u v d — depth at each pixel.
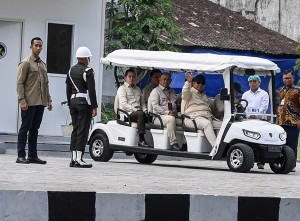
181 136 37.69
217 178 31.36
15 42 46.56
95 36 47.88
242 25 71.25
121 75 54.47
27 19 46.69
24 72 33.22
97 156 38.88
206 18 70.81
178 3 72.25
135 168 34.94
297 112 37.28
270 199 23.38
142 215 22.61
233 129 35.69
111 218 22.44
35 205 22.12
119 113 38.56
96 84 47.81
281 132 36.00
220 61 36.28
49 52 47.06
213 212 23.00
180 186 27.19
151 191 24.84
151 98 37.88
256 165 40.69
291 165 35.88
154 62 38.12
